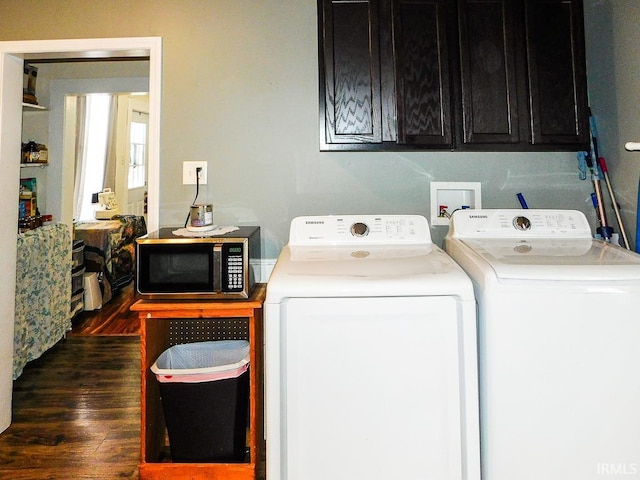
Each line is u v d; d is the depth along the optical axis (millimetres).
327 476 1304
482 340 1316
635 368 1251
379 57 1891
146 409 1715
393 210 2145
